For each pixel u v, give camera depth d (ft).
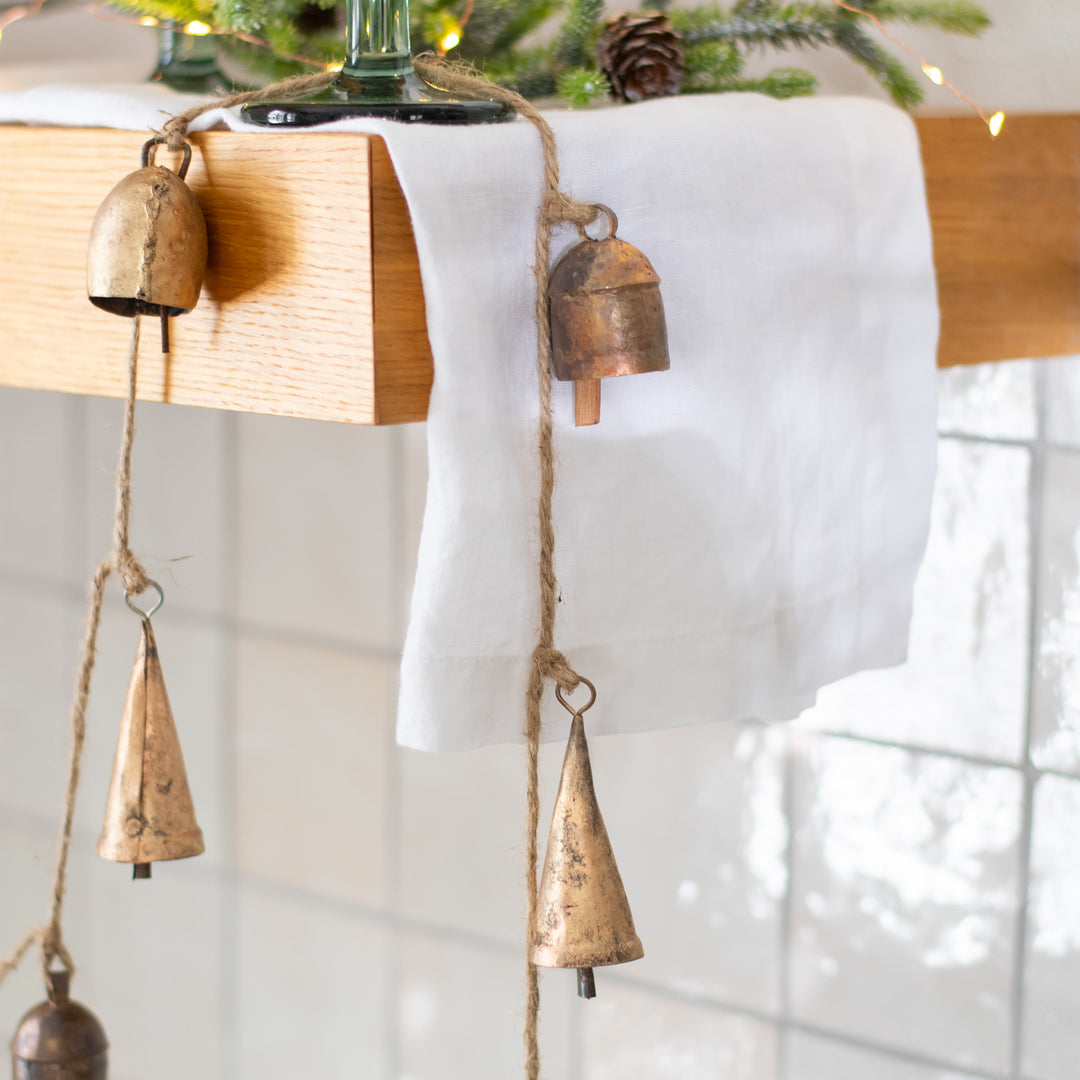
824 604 1.88
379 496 3.24
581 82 1.96
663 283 1.64
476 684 1.55
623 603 1.66
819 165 1.78
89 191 1.67
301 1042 3.57
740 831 2.89
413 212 1.40
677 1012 3.00
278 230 1.47
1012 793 2.59
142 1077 3.87
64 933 3.97
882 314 1.89
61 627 3.90
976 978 2.65
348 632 3.34
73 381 1.74
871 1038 2.77
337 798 3.43
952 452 2.61
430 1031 3.34
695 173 1.64
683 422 1.67
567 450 1.59
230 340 1.54
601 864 1.51
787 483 1.80
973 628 2.61
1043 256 2.17
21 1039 1.94
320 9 2.09
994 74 2.41
